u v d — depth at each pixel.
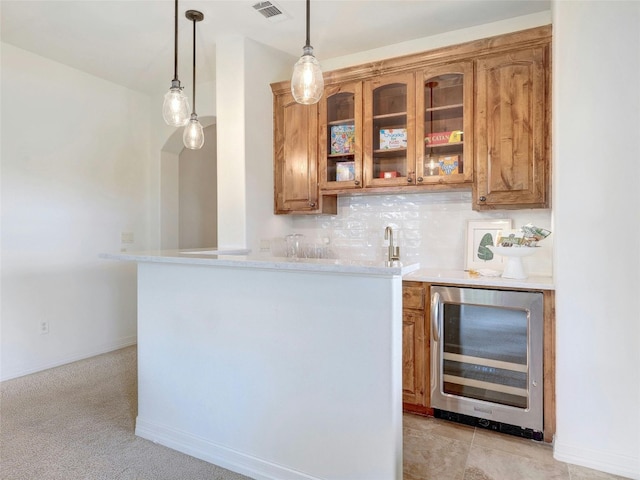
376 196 3.30
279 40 3.15
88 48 3.26
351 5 2.62
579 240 2.04
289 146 3.35
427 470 1.97
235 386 1.98
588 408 2.02
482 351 2.39
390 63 2.88
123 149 4.12
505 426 2.33
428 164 2.83
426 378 2.55
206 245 5.18
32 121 3.35
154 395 2.26
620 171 1.96
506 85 2.55
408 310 2.59
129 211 4.18
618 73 1.96
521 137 2.51
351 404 1.69
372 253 3.31
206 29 2.96
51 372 3.35
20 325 3.28
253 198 3.18
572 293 2.05
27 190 3.32
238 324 1.96
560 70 2.07
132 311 4.22
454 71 2.71
